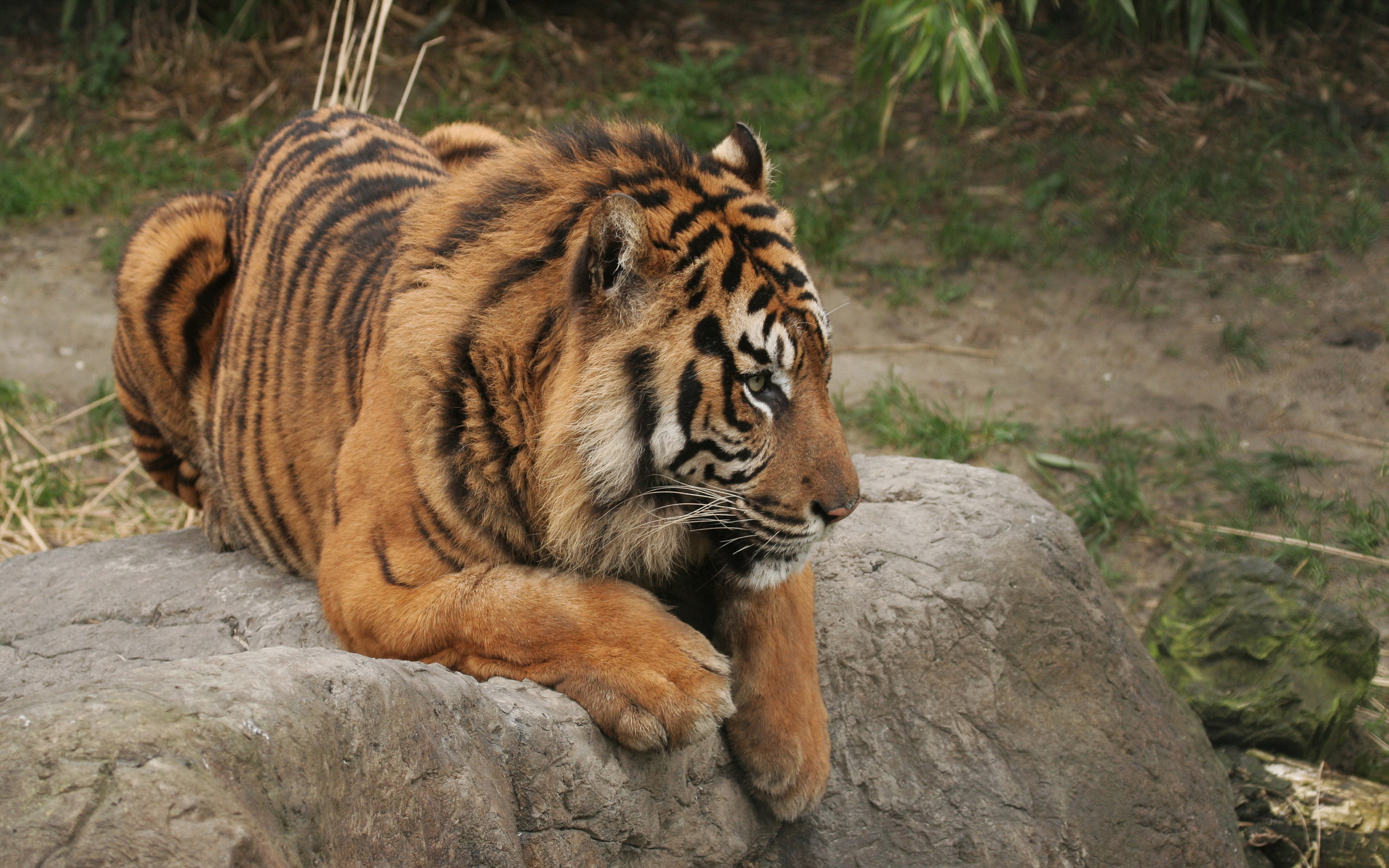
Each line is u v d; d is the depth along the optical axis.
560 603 5.20
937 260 16.44
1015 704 6.62
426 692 4.22
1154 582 10.88
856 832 6.22
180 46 21.59
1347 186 16.70
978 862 6.20
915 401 13.27
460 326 5.30
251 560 7.36
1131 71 19.80
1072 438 12.69
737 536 5.50
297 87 20.75
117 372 8.50
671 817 5.36
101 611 6.64
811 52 21.39
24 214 18.67
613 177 5.39
